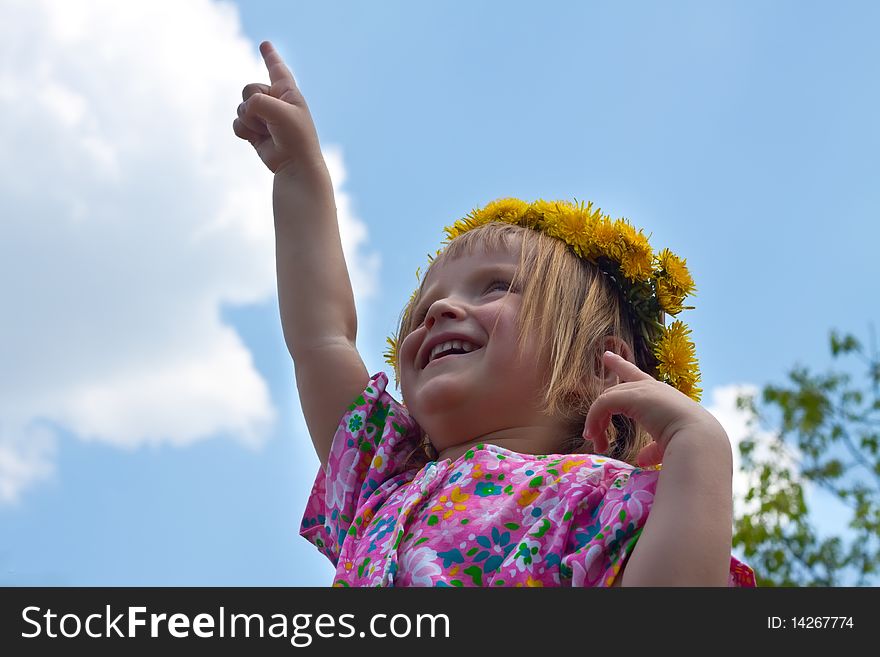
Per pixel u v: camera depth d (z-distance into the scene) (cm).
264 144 359
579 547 250
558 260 324
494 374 292
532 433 295
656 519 230
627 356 324
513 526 258
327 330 331
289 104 353
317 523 331
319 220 345
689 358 333
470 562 255
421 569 256
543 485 263
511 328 297
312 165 350
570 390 302
